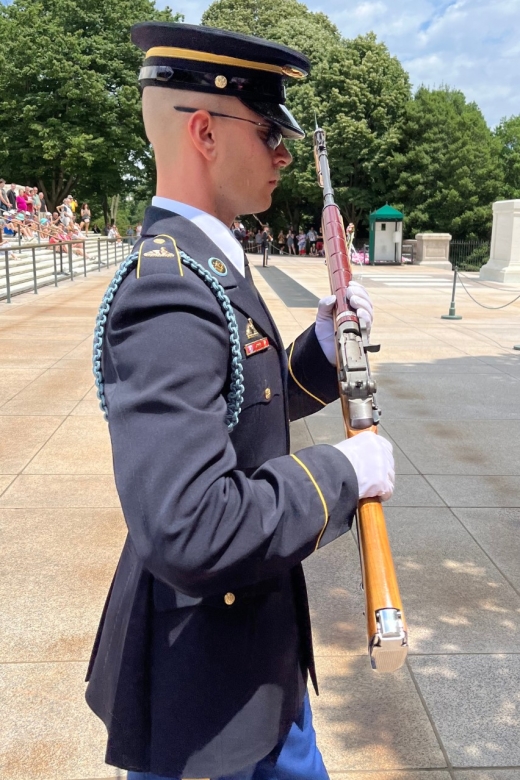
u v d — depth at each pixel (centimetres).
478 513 433
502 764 240
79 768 237
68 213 2825
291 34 4025
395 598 100
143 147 3897
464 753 245
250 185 131
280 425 136
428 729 256
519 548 389
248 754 130
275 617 136
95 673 149
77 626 313
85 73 3544
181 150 128
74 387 720
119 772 236
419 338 1055
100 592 339
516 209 1967
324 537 110
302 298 1520
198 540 98
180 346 106
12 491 457
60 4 3756
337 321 138
